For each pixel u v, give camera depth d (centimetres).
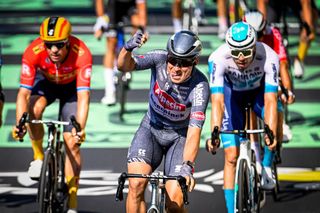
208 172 1675
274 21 2142
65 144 1344
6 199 1515
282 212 1463
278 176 1655
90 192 1556
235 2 2295
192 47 1091
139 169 1159
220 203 1510
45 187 1243
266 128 1212
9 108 2061
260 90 1373
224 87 1369
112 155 1769
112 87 2056
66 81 1374
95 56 2483
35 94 1380
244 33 1237
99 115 2028
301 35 2173
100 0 2017
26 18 2966
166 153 1228
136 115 2030
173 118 1187
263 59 1307
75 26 2831
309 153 1792
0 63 1441
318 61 2473
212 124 1273
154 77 1173
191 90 1151
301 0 2158
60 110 1390
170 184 1141
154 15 3017
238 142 1322
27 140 1869
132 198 1135
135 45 1122
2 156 1759
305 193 1557
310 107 2114
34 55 1328
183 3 2806
